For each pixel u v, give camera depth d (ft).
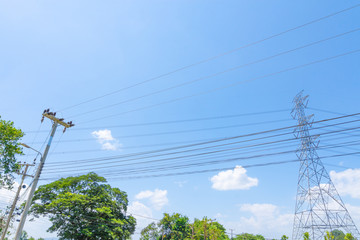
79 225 112.16
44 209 115.55
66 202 110.83
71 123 78.79
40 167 70.28
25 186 90.74
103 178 130.93
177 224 203.72
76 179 124.88
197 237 186.60
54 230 113.39
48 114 75.92
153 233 206.39
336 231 278.05
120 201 133.59
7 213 91.66
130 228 130.11
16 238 60.39
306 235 136.15
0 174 73.15
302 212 150.71
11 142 74.59
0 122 75.36
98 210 112.37
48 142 74.13
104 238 113.60
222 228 258.37
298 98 153.38
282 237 173.27
